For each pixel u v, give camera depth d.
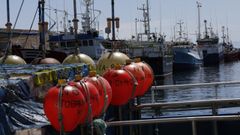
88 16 48.34
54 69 9.09
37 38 46.41
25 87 7.25
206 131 9.78
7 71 9.14
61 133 6.23
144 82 9.95
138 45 67.25
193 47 99.19
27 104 7.20
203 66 106.25
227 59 126.50
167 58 69.25
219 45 114.69
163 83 63.75
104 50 45.19
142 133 9.98
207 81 66.06
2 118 6.52
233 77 72.75
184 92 33.47
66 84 6.49
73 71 9.82
